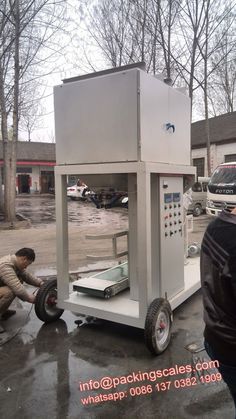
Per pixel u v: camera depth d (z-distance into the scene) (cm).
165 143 367
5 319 423
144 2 1454
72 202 2489
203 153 2320
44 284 398
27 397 274
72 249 838
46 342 362
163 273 378
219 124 2294
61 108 364
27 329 394
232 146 2038
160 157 356
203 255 164
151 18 1462
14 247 874
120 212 1770
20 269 412
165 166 361
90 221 1388
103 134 340
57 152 374
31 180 3816
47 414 255
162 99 359
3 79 1245
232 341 152
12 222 1253
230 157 2070
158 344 329
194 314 429
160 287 376
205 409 258
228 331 153
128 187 386
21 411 259
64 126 365
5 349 349
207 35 1489
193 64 1509
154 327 319
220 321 155
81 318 422
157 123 349
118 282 407
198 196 1431
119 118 330
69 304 389
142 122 322
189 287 434
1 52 1155
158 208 369
